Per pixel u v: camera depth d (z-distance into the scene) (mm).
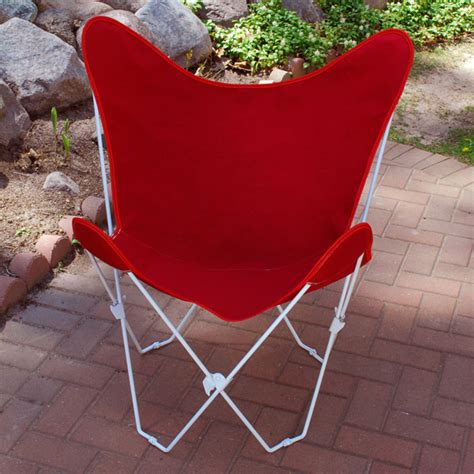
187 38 4625
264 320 3064
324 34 5273
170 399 2713
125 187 2641
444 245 3484
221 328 3027
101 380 2777
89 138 3973
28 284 3152
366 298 3164
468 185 3936
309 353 2900
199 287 2576
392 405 2676
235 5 5090
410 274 3301
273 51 4922
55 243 3285
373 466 2457
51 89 3979
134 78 2572
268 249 2781
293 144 2689
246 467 2459
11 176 3645
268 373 2820
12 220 3414
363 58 2514
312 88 2613
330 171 2641
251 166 2742
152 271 2588
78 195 3635
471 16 5875
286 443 2518
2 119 3738
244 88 2650
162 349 2926
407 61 2459
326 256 2051
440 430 2582
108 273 3293
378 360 2865
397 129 4465
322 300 3156
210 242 2783
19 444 2523
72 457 2484
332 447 2523
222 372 2824
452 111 4711
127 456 2494
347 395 2719
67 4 4445
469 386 2752
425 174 4016
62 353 2885
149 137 2648
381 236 3535
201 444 2537
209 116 2689
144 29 4422
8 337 2947
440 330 3002
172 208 2748
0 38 3986
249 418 2637
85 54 2471
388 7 5832
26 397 2695
